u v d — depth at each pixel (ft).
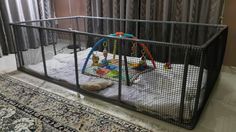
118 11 10.76
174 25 9.46
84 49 11.30
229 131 5.34
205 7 8.78
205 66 5.35
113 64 8.83
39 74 8.43
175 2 9.29
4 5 10.89
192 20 9.05
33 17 12.48
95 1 11.28
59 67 9.03
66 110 6.19
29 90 7.40
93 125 5.51
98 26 11.60
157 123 5.64
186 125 5.41
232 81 8.14
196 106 5.34
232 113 6.14
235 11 8.48
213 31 8.84
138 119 5.81
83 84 7.15
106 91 6.97
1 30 11.10
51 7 13.70
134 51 8.31
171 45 5.08
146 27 10.16
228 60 9.25
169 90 6.06
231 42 8.94
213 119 5.85
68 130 5.31
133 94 6.63
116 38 5.78
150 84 6.56
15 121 5.68
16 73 8.91
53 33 11.09
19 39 8.87
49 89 7.50
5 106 6.40
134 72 7.74
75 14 13.39
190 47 4.83
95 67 8.78
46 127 5.43
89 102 6.65
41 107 6.34
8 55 11.44
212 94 7.18
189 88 5.66
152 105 5.92
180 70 6.02
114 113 6.07
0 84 7.85
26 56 9.56
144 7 10.01
